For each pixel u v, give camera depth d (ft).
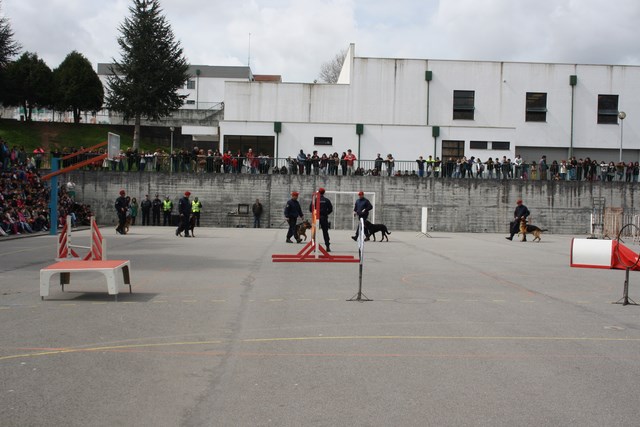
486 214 132.98
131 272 49.03
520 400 18.42
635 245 96.17
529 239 109.91
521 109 158.61
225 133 146.00
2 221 87.81
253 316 31.32
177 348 24.32
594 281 48.98
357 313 32.53
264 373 20.92
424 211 109.81
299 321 30.14
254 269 52.54
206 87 280.10
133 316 30.81
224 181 132.16
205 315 31.37
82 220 120.16
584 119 159.63
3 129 199.52
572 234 132.36
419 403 18.02
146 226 126.82
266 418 16.62
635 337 27.66
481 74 158.40
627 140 159.94
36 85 208.85
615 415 17.17
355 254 68.90
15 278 44.78
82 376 20.36
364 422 16.40
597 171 137.39
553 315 33.09
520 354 24.14
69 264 36.81
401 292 40.68
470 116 158.30
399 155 146.82
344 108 157.28
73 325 28.45
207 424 16.15
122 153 138.41
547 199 133.69
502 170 134.31
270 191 132.05
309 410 17.29
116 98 184.65
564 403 18.19
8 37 192.65
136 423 16.20
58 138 203.62
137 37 182.09
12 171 105.91
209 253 66.69
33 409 17.16
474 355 23.86
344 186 132.05
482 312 33.55
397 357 23.35
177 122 221.87
